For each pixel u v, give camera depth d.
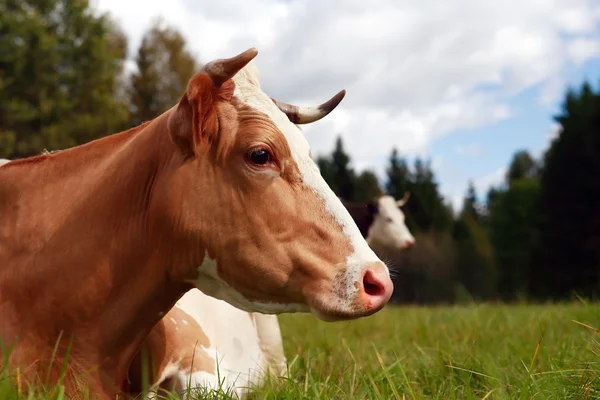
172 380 1.58
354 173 33.41
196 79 1.28
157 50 18.70
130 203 1.41
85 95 14.06
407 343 2.62
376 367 1.98
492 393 1.52
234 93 1.38
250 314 2.15
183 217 1.35
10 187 1.50
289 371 1.74
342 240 1.34
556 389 1.45
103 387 1.41
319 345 2.52
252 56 1.29
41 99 12.70
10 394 1.17
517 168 40.97
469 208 39.12
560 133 14.80
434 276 19.08
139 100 18.47
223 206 1.34
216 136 1.35
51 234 1.42
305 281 1.34
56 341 1.39
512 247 21.14
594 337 1.87
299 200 1.35
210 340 1.75
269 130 1.35
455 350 2.21
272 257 1.33
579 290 13.47
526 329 2.69
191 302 1.79
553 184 14.47
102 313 1.40
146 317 1.44
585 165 14.07
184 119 1.32
